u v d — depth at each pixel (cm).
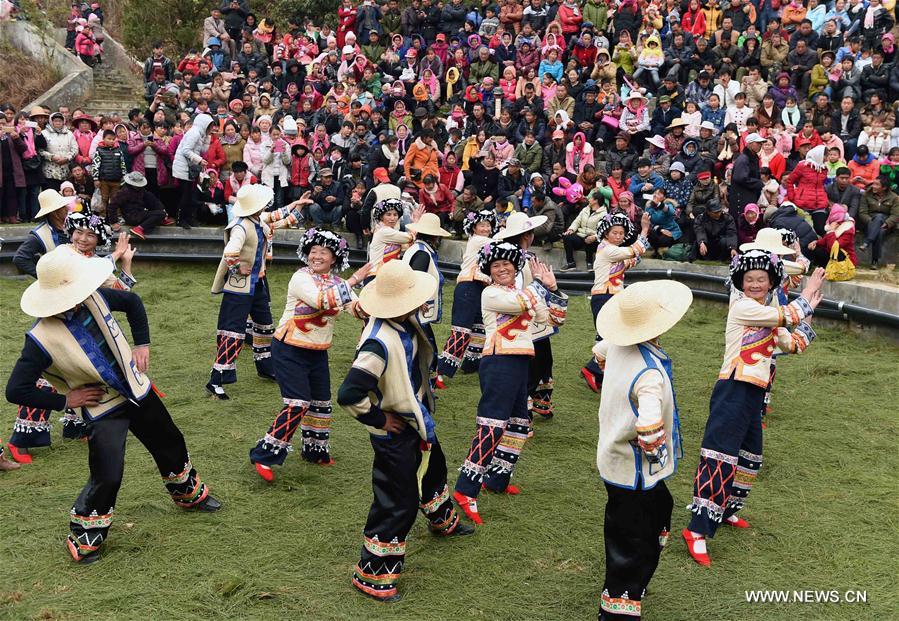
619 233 828
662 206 1228
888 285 1077
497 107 1566
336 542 538
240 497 597
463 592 486
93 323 500
